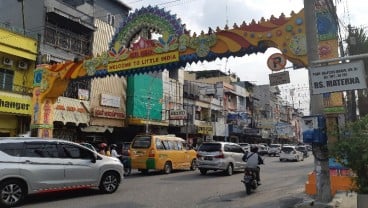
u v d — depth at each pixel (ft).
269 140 237.86
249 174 42.11
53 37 86.12
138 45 51.65
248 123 188.14
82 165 36.70
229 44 44.73
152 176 59.98
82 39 93.15
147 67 51.19
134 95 105.19
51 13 84.53
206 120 150.82
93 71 56.65
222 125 162.09
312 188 40.11
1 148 31.71
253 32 43.19
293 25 40.32
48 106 64.03
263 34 42.37
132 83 105.60
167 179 55.16
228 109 175.63
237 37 44.32
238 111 186.70
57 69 61.26
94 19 96.37
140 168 62.49
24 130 78.89
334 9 35.35
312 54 33.12
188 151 71.10
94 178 37.73
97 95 95.50
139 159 62.64
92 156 38.04
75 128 90.99
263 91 249.75
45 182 33.47
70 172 35.47
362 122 25.43
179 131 128.26
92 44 94.84
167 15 49.37
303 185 49.24
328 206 30.32
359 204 24.31
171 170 65.98
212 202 35.35
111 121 99.19
